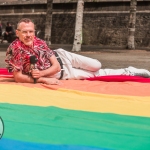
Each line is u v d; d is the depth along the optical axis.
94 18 29.66
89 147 3.12
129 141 3.26
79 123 3.77
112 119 3.96
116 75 6.87
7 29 31.23
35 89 5.49
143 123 3.83
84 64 6.55
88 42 30.06
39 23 32.22
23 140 3.27
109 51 20.94
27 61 6.00
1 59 13.91
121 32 28.73
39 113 4.14
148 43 27.81
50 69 6.12
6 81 6.30
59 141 3.25
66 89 5.51
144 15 27.83
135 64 12.88
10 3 33.84
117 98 5.04
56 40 31.31
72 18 30.53
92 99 4.92
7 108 4.34
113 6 28.91
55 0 31.00
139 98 5.02
